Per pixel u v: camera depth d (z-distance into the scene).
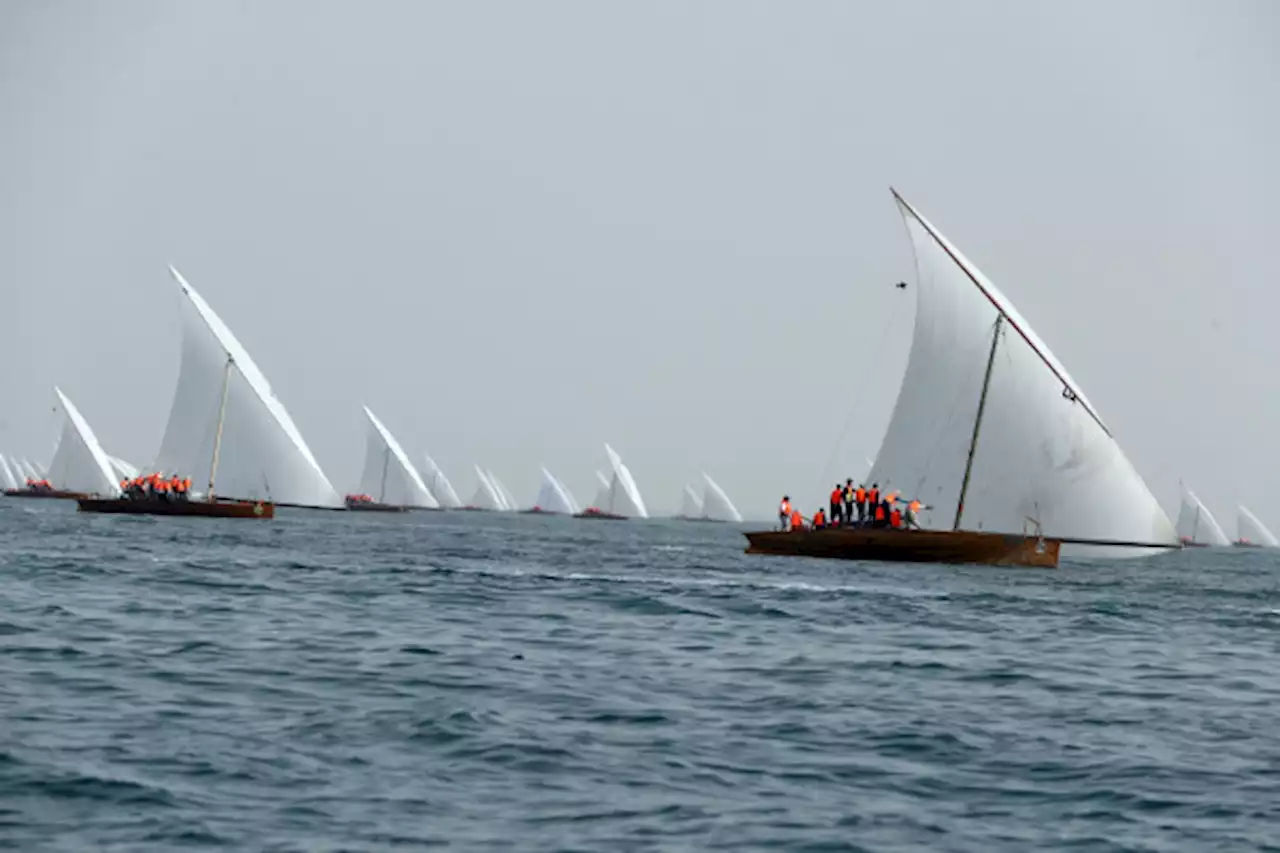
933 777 86.62
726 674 124.31
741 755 90.56
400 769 83.50
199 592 183.25
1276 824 77.12
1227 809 80.00
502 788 80.31
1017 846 72.75
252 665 119.38
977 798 81.94
